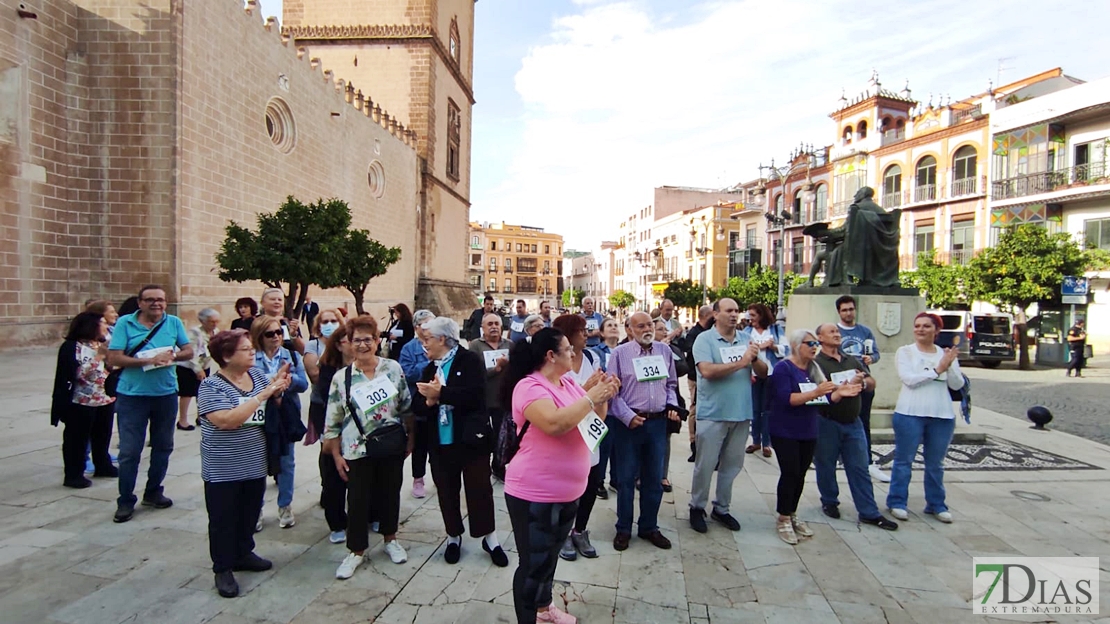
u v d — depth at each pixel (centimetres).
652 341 493
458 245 4144
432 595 387
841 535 499
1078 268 2138
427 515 537
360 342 423
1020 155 2780
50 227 1379
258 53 1791
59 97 1401
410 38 3241
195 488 574
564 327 491
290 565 427
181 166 1452
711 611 372
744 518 538
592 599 386
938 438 535
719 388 496
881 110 3691
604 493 608
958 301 2486
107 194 1438
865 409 671
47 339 1370
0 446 684
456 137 3991
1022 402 1266
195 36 1497
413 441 456
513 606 373
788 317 1023
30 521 486
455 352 439
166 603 367
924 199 3241
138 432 497
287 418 447
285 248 1402
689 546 474
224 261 1337
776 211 4341
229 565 381
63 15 1405
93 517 497
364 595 385
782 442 482
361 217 2595
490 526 436
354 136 2509
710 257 5525
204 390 382
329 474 459
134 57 1431
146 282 1441
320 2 3266
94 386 568
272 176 1873
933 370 533
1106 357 2362
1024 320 2223
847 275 920
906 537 496
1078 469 703
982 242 2936
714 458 498
